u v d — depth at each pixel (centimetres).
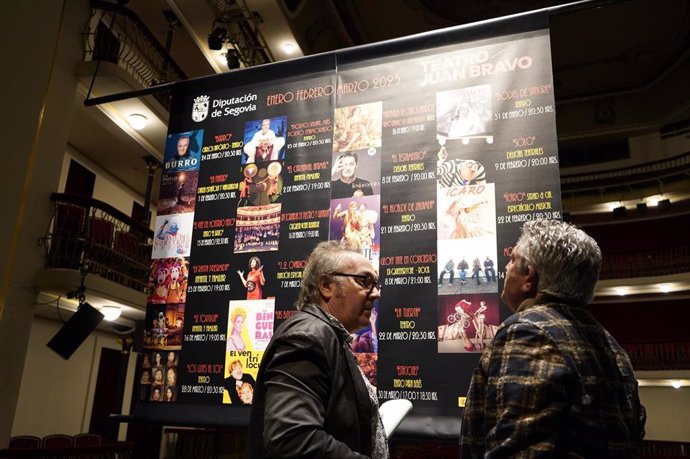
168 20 1048
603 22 1769
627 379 171
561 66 2016
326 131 366
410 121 348
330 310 206
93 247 780
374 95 362
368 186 345
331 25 1362
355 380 187
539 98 325
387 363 308
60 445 870
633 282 1842
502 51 341
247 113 390
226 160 384
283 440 158
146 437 965
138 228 916
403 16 1554
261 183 370
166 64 962
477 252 312
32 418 1001
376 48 371
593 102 2183
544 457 135
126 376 1221
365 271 210
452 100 343
